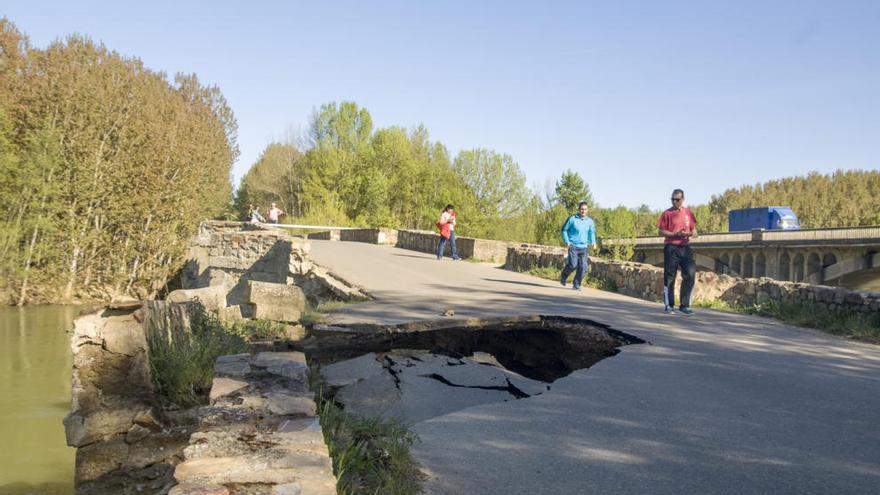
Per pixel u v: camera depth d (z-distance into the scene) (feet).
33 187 111.65
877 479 12.09
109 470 17.61
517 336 29.63
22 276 107.34
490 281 48.37
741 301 40.47
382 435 14.82
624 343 25.89
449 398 19.80
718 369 20.94
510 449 13.80
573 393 18.20
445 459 13.28
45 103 116.57
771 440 14.24
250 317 27.91
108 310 19.22
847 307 31.04
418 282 45.65
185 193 137.59
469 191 201.26
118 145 124.47
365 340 26.35
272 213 125.90
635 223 185.16
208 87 183.83
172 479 17.49
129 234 126.31
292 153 242.17
